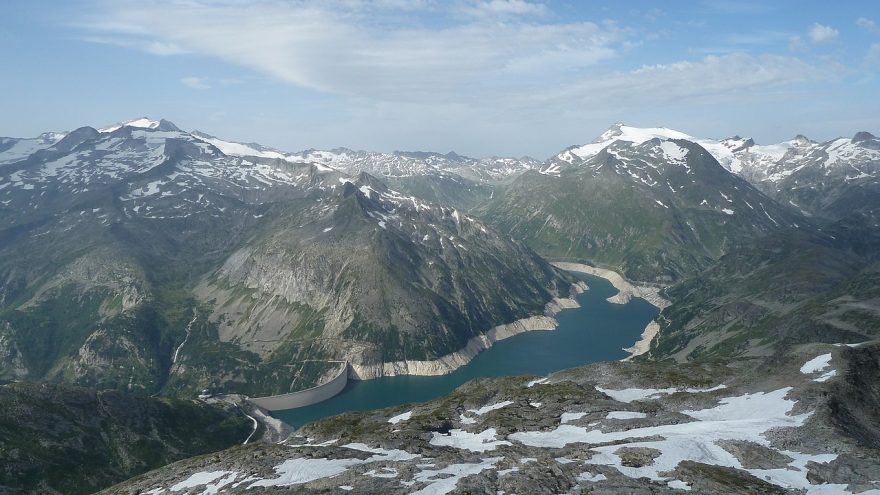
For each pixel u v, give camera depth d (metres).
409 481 82.38
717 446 88.88
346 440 119.50
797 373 120.62
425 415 138.25
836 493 70.38
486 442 109.56
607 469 80.69
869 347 123.19
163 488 105.38
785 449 85.31
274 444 133.75
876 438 92.25
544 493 73.06
